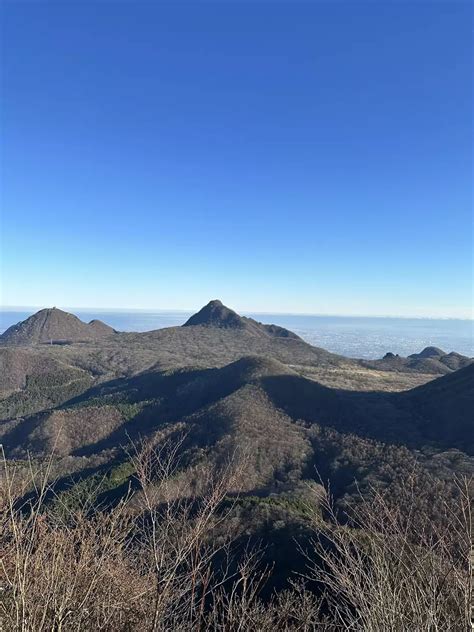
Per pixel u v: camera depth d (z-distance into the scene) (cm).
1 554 276
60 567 284
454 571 293
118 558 324
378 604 290
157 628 295
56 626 268
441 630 278
